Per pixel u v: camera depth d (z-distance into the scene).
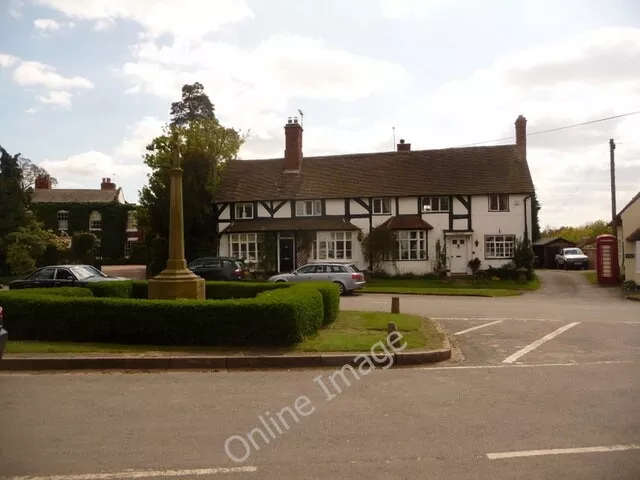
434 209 34.84
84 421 6.45
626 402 7.26
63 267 20.02
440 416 6.67
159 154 40.41
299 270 26.72
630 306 20.81
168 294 15.01
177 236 15.52
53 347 10.47
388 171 36.97
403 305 20.88
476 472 4.95
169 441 5.78
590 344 11.94
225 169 40.22
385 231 34.41
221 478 4.86
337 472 4.96
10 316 11.48
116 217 61.50
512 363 10.09
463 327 14.64
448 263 34.53
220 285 17.94
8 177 39.28
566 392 7.81
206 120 44.44
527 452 5.44
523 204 33.91
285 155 38.69
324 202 36.44
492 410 6.91
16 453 5.43
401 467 5.07
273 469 5.04
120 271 45.69
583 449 5.52
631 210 30.72
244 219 37.62
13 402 7.29
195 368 9.68
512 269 33.31
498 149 36.81
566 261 46.31
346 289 26.28
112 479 4.84
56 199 63.88
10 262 35.81
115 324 11.13
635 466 5.09
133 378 8.83
